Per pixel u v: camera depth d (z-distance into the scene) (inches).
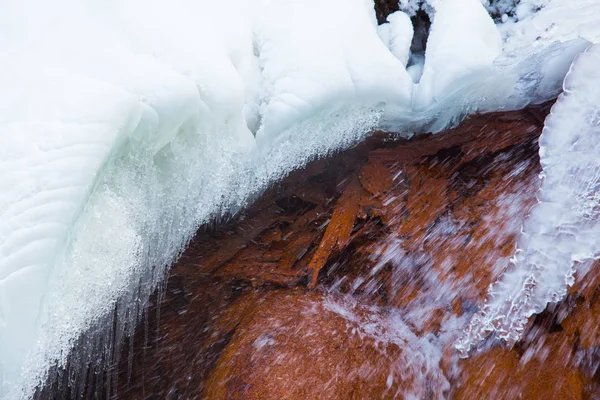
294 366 104.8
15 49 94.4
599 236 107.4
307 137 124.0
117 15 100.7
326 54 115.9
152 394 107.5
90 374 102.7
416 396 106.3
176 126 102.1
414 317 117.6
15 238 83.4
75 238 90.9
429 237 123.9
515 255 114.1
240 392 102.7
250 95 116.4
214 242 123.2
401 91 127.3
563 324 111.8
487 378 109.3
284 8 118.2
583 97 110.4
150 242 106.9
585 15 121.3
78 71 93.6
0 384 84.4
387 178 131.0
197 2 110.4
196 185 112.2
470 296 116.9
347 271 122.3
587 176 109.5
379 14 150.1
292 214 129.1
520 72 129.8
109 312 100.5
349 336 110.3
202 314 115.6
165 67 99.0
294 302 115.3
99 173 91.0
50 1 98.3
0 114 89.3
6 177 85.6
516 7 145.9
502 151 133.1
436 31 131.9
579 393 106.3
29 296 83.1
